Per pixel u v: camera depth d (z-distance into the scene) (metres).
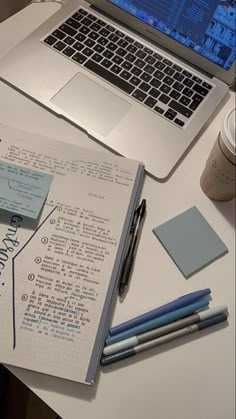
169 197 0.57
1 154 0.54
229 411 0.47
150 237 0.54
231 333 0.50
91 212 0.52
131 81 0.63
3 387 0.70
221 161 0.51
